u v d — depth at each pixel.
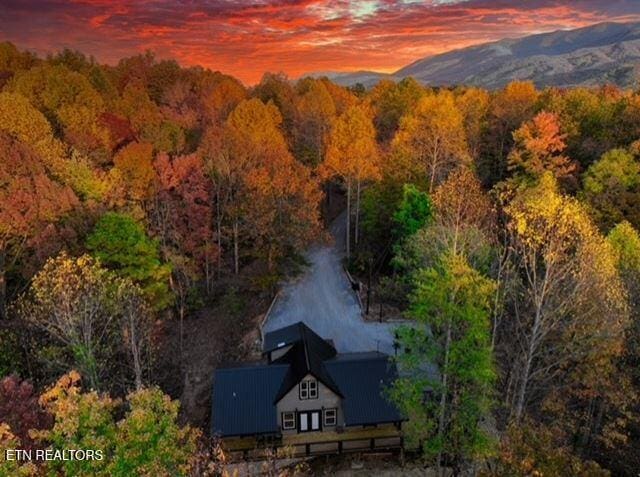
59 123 45.41
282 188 37.94
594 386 23.03
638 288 24.45
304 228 38.66
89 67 72.44
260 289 39.28
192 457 12.91
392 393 20.42
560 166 42.38
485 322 18.42
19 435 12.75
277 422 25.38
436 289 18.69
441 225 28.30
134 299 25.86
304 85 84.06
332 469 24.02
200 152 41.25
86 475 10.36
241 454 24.20
